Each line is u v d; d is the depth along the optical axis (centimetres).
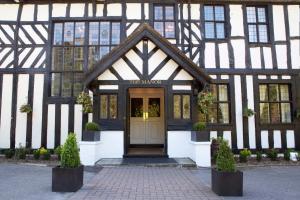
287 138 1079
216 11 1133
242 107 1080
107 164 820
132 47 935
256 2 1129
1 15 1102
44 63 1079
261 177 696
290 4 1141
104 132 916
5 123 1050
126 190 555
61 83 1086
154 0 1106
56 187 540
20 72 1073
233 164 531
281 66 1110
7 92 1063
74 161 555
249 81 1094
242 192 521
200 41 1099
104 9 1103
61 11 1105
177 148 914
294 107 1095
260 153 980
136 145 1244
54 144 1040
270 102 1106
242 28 1120
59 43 1102
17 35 1092
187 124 921
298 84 1106
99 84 933
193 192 542
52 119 1052
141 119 1261
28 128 1047
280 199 501
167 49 916
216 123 1073
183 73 938
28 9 1106
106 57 901
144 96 1273
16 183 605
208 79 902
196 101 931
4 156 1004
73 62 1093
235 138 1064
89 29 1105
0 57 1083
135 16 1101
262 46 1115
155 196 513
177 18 1104
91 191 545
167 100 927
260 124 1077
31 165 840
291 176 709
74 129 1045
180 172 745
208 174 720
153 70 938
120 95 930
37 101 1059
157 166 814
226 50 1102
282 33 1128
